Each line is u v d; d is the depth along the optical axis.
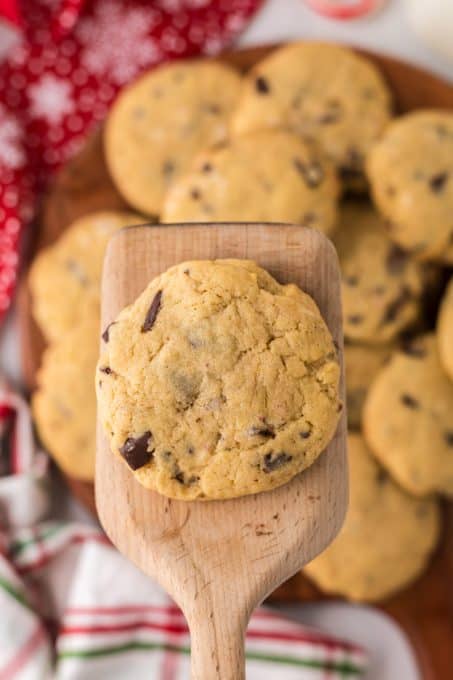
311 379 0.42
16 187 0.65
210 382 0.42
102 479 0.42
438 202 0.60
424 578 0.65
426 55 0.65
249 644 0.63
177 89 0.64
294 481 0.42
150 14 0.65
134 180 0.64
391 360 0.63
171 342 0.42
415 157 0.61
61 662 0.62
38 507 0.64
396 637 0.65
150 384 0.41
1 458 0.65
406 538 0.64
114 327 0.42
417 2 0.63
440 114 0.62
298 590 0.65
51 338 0.64
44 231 0.65
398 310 0.62
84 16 0.65
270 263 0.43
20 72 0.65
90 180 0.65
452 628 0.65
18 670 0.62
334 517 0.42
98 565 0.63
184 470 0.41
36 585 0.64
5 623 0.62
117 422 0.41
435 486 0.62
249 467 0.41
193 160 0.64
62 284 0.64
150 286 0.42
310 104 0.62
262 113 0.62
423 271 0.63
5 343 0.66
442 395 0.62
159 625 0.63
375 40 0.65
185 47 0.65
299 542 0.42
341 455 0.42
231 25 0.65
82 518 0.65
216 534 0.42
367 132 0.62
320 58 0.63
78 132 0.66
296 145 0.60
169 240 0.43
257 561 0.41
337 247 0.62
